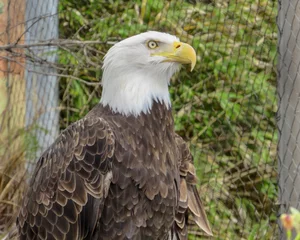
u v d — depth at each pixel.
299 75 9.93
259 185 12.28
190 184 9.61
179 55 9.09
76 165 8.83
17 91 13.07
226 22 12.54
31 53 12.43
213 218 11.97
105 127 8.84
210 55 12.64
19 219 9.38
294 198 9.98
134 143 8.89
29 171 12.51
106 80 9.19
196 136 12.54
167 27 12.80
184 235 9.54
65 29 13.75
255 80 12.30
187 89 12.78
